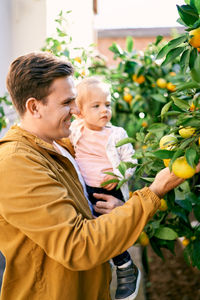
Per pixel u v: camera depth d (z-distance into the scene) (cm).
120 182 168
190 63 144
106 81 243
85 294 158
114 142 204
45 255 144
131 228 134
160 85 319
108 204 186
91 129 213
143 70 326
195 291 366
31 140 150
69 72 150
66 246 129
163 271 410
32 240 141
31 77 144
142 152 166
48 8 388
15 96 150
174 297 357
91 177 205
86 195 186
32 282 144
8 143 146
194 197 195
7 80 152
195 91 177
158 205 139
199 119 138
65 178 158
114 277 278
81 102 206
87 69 255
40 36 392
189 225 215
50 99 147
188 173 134
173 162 135
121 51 330
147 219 136
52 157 160
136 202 137
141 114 252
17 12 392
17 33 394
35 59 146
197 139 137
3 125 315
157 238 210
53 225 131
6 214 134
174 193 174
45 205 131
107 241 131
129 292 183
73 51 374
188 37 140
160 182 142
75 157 212
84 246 129
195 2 140
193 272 403
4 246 144
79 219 136
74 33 398
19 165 136
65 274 145
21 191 132
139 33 718
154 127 163
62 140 208
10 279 145
